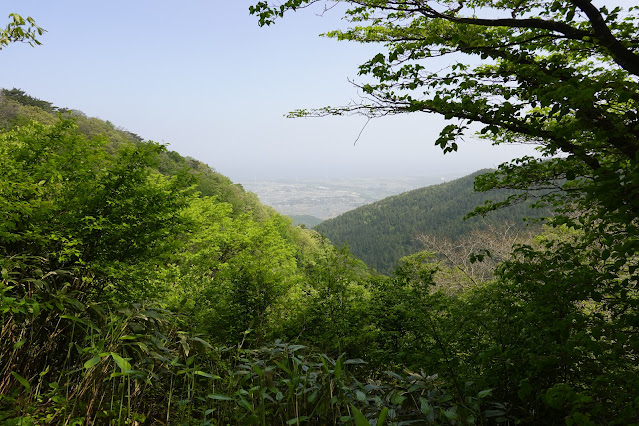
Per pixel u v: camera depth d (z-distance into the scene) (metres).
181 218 4.61
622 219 2.02
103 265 3.71
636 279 2.26
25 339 2.32
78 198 3.89
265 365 2.69
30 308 2.37
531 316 2.52
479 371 2.84
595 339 2.12
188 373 2.36
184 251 9.14
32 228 3.37
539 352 2.34
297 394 2.32
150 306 3.37
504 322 2.87
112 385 2.44
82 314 2.88
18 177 3.34
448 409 2.42
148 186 4.50
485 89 3.69
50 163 3.75
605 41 2.78
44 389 2.48
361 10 3.63
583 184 4.04
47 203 3.34
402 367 3.46
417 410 2.36
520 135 4.96
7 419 1.86
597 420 1.94
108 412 2.09
